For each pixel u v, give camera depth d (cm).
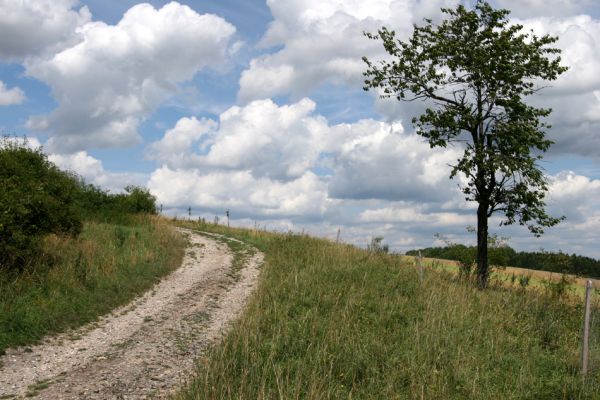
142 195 4194
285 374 1012
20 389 1016
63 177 2366
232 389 924
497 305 1683
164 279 2144
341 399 934
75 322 1477
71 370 1133
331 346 1152
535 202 2334
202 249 2930
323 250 2509
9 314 1357
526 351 1325
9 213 1686
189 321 1555
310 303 1536
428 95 2548
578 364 1220
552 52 2388
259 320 1300
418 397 958
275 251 2761
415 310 1539
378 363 1113
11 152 2247
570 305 1800
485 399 982
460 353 1205
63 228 2144
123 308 1688
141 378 1075
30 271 1703
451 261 2739
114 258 2081
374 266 2138
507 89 2364
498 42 2334
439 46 2423
